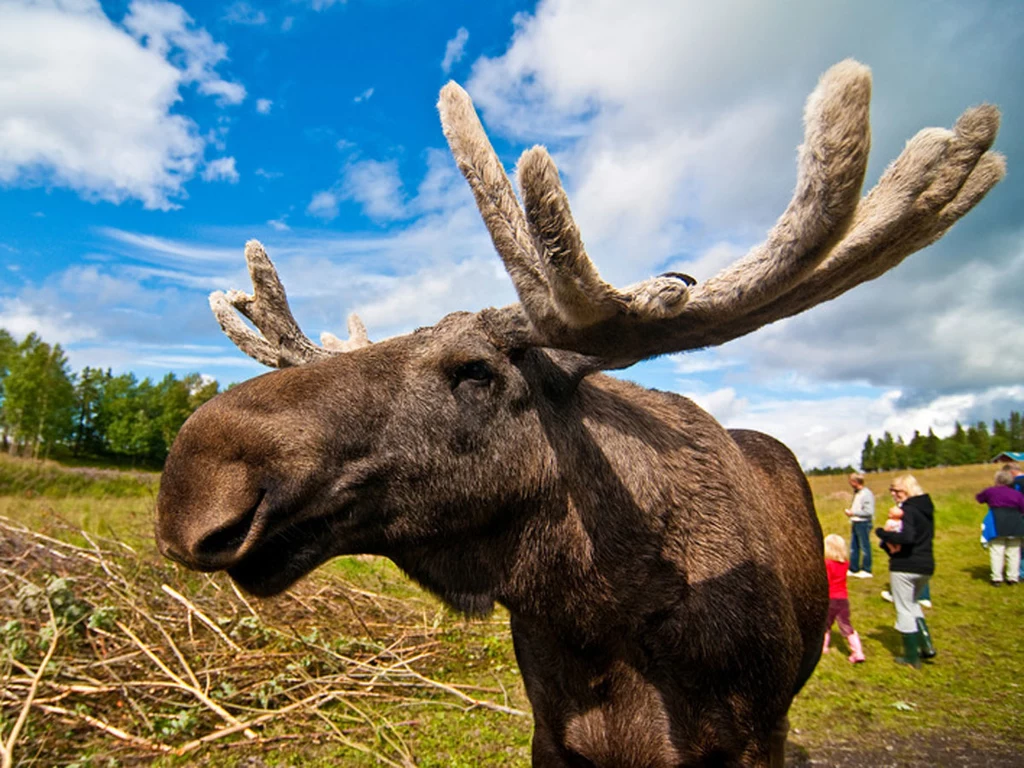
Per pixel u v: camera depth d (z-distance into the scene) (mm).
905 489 6762
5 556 6621
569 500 2334
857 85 1349
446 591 2430
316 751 4672
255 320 2971
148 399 62031
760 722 2371
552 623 2398
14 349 58656
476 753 4598
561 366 2398
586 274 1722
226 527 1904
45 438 53500
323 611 7344
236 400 2064
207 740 4680
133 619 6254
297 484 2025
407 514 2256
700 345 2010
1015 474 10359
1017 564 9914
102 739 4730
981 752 4602
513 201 2021
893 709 5406
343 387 2199
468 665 6414
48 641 5391
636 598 2328
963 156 1731
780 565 2654
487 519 2318
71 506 11680
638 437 2502
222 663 5871
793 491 3355
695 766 2340
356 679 5957
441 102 2025
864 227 1773
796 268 1603
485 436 2277
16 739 4383
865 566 11086
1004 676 6145
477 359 2270
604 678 2400
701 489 2482
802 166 1495
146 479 17250
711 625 2307
